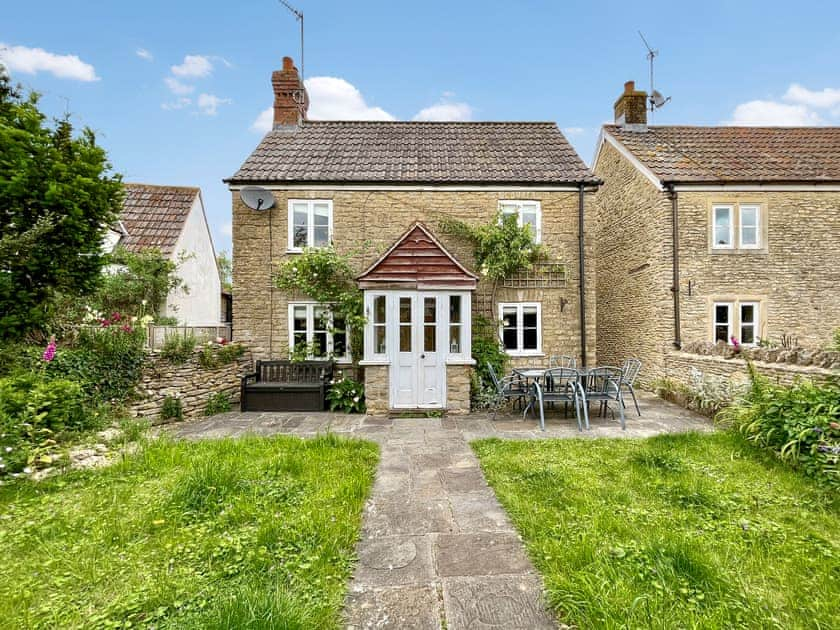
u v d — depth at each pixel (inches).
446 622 96.2
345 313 360.2
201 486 157.2
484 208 406.0
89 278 292.4
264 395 336.2
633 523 136.1
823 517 138.1
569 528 134.0
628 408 335.9
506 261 383.6
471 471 195.8
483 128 502.6
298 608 95.3
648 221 450.0
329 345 380.5
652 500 155.2
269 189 394.9
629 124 522.0
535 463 199.6
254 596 97.2
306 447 223.3
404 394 324.2
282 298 393.1
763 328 426.0
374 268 327.9
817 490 156.4
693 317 423.2
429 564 119.4
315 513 143.6
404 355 325.4
